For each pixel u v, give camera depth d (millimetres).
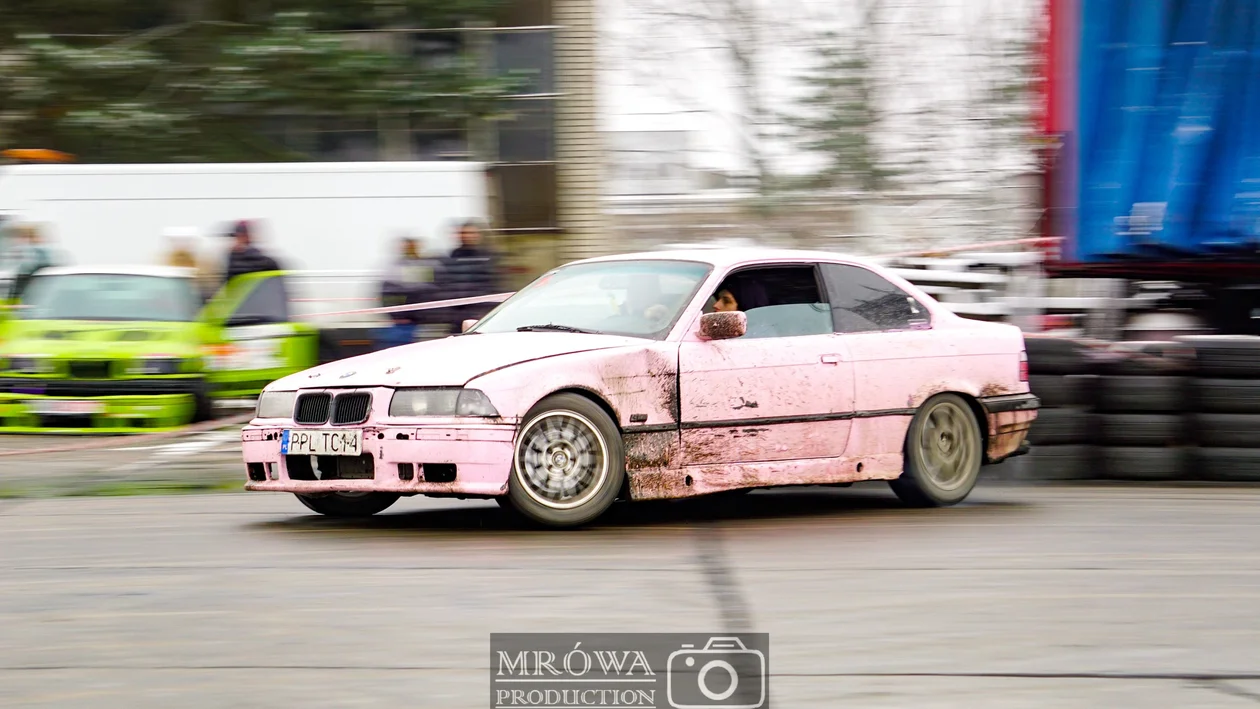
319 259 40438
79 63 49094
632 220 62500
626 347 17234
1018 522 18250
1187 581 13953
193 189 40594
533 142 57281
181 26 51250
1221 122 27438
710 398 17656
